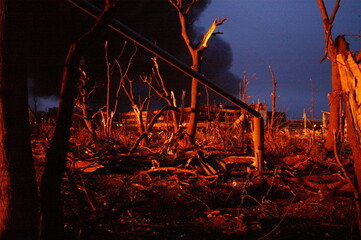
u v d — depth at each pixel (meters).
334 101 5.82
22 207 1.59
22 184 1.60
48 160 1.37
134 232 2.31
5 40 1.56
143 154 5.78
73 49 1.33
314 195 3.36
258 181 3.70
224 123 7.84
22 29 1.60
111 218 2.00
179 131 5.73
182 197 3.22
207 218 2.66
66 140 1.38
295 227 2.42
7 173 1.56
